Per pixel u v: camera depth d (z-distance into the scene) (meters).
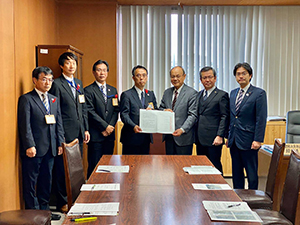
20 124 3.11
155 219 1.58
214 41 5.41
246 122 3.42
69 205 2.31
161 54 5.41
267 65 5.47
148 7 5.36
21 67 3.43
